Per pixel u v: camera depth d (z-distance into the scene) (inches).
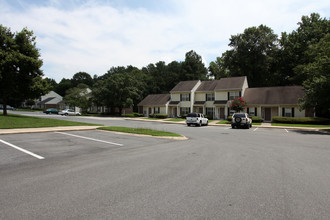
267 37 1760.6
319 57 967.0
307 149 394.3
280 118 1170.0
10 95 1089.4
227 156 323.6
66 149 366.3
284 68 1713.8
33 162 272.8
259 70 1843.0
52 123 791.7
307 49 1499.8
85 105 2118.6
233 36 1936.5
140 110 2032.5
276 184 196.5
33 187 182.5
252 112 1354.6
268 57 1786.4
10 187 182.1
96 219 129.0
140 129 669.9
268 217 133.6
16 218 129.1
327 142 493.4
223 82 1550.2
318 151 373.1
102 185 189.5
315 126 1018.7
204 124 1114.1
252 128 953.5
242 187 187.9
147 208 144.8
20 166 252.4
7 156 304.5
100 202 153.5
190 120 1024.2
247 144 453.1
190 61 2770.7
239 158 310.2
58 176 214.5
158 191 176.4
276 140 524.7
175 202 155.0
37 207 144.3
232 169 248.5
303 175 225.8
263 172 236.5
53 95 3555.6
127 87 2010.3
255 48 1807.3
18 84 1026.7
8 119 819.4
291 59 1664.6
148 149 377.1
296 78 1472.7
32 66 1005.8
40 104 3398.1
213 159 301.4
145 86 2556.6
